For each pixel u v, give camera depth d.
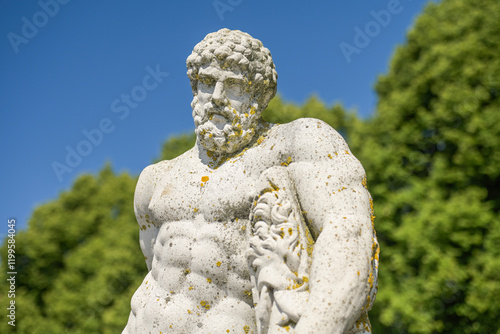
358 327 1.78
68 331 12.63
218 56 2.08
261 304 1.80
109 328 10.75
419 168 8.92
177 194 2.12
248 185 2.01
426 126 8.81
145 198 2.31
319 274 1.72
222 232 1.98
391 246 8.64
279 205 1.86
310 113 11.02
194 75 2.17
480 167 8.27
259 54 2.17
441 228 8.00
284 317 1.73
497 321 7.68
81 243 14.76
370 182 9.05
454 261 7.88
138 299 2.16
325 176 1.88
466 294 7.89
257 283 1.85
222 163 2.13
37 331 12.81
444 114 8.59
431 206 8.23
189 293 1.99
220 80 2.09
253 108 2.15
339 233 1.76
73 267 13.35
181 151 11.73
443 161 8.55
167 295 2.03
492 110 8.32
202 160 2.19
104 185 15.55
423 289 8.03
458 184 8.39
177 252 2.04
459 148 8.47
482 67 8.56
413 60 9.80
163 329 1.97
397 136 9.10
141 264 11.51
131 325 2.15
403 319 8.16
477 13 9.03
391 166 8.93
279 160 2.01
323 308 1.66
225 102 2.09
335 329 1.65
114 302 11.41
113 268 11.43
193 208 2.07
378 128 9.48
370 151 9.20
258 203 1.90
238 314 1.94
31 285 14.28
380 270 8.56
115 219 14.80
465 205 7.98
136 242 11.74
